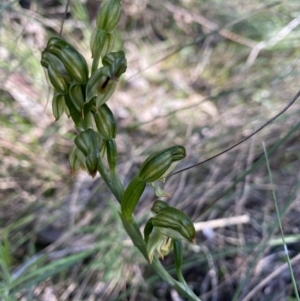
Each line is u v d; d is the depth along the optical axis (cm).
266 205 35
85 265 32
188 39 48
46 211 34
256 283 31
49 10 44
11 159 37
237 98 42
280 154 37
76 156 17
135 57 47
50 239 34
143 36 49
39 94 40
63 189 36
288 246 33
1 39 39
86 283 31
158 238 17
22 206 35
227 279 31
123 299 31
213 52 48
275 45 44
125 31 49
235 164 36
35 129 39
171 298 31
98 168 17
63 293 31
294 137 37
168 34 50
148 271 32
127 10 49
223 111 41
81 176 37
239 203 34
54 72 16
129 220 17
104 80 16
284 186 36
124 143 40
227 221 33
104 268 31
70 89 16
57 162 38
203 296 31
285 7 47
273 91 39
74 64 16
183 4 50
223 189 36
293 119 38
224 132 38
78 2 41
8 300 24
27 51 39
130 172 38
